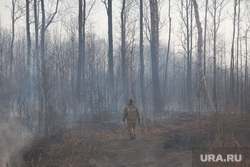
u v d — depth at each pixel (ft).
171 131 30.55
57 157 20.94
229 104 31.76
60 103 33.09
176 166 18.80
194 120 36.47
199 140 23.81
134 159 21.80
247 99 37.50
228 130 24.22
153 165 19.98
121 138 28.14
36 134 25.05
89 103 40.91
